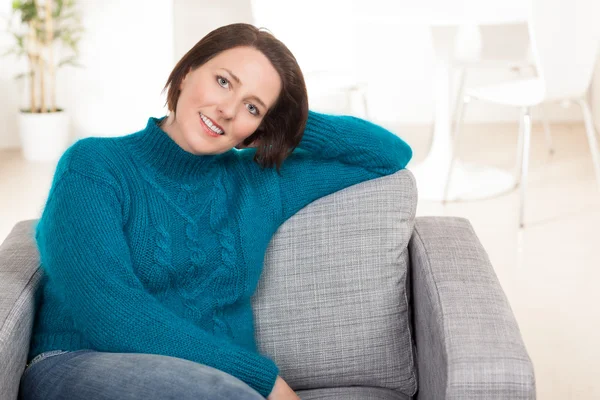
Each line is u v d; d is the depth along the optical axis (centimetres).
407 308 191
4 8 540
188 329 159
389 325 186
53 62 553
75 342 162
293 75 174
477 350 149
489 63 455
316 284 187
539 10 384
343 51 546
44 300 172
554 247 379
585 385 267
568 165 505
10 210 428
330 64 548
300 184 191
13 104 550
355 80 444
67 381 151
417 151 533
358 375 186
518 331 158
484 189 453
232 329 176
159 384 144
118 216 164
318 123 193
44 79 554
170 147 174
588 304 324
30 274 173
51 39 525
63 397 150
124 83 562
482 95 425
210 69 169
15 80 547
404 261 191
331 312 186
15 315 157
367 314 186
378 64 588
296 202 190
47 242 159
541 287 339
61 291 160
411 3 399
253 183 187
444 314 162
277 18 509
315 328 185
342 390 185
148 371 147
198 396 143
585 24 390
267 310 187
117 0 548
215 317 174
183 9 473
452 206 431
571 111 607
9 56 544
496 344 151
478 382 146
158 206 170
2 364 145
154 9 552
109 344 154
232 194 184
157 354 154
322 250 188
